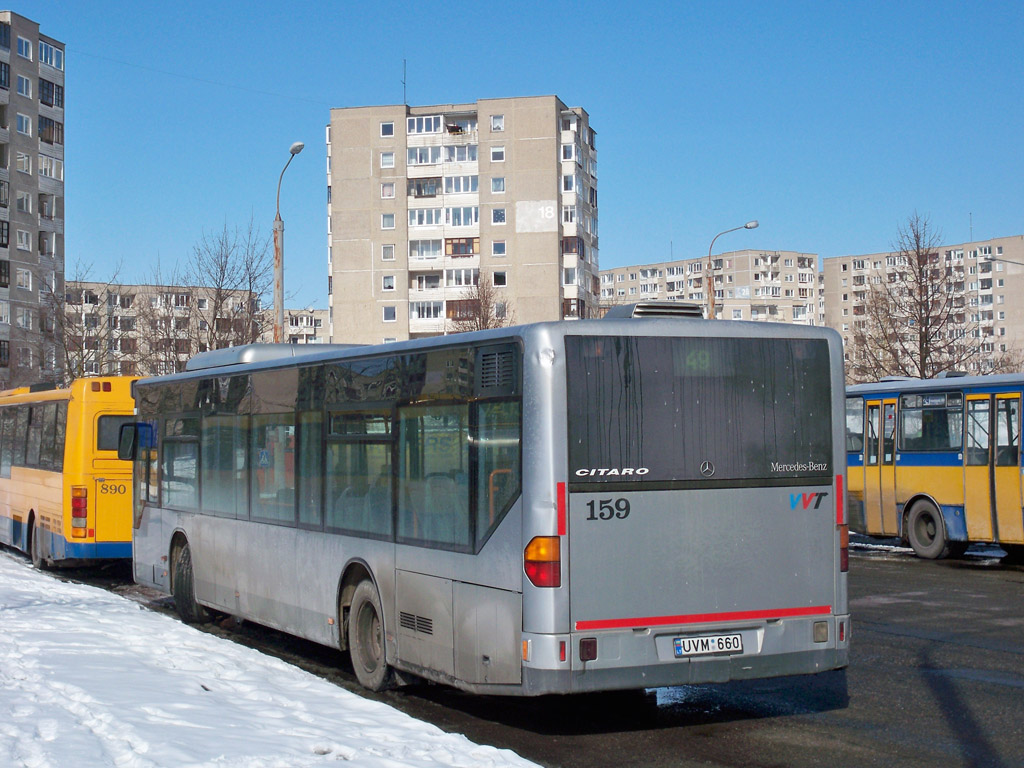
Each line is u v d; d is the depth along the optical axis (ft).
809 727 26.32
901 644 37.01
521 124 276.41
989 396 60.64
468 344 26.14
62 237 267.80
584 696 30.14
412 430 28.27
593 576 23.95
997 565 61.31
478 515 25.46
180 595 44.39
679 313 27.22
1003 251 487.61
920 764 22.99
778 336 26.32
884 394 67.97
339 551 31.83
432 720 27.63
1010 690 29.91
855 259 539.70
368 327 283.18
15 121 253.65
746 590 25.40
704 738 25.52
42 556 63.31
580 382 24.26
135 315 166.91
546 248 275.80
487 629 24.98
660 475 24.76
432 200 281.74
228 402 40.29
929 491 64.28
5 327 246.06
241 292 137.59
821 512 26.40
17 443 70.13
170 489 45.75
